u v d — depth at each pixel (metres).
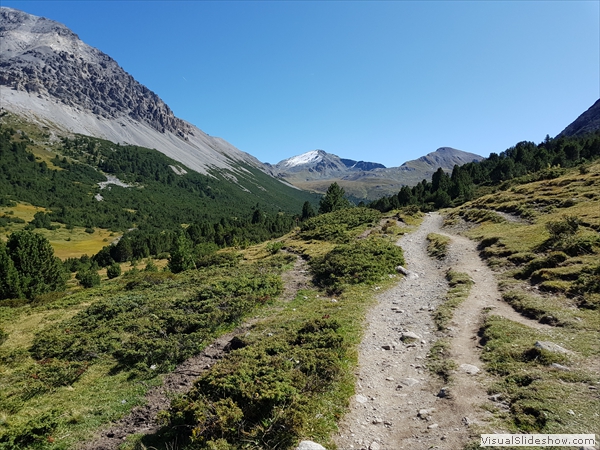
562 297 16.03
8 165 180.25
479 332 14.04
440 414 8.86
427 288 22.34
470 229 42.12
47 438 10.84
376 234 44.22
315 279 27.88
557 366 9.91
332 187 76.62
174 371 15.60
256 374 10.88
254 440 8.45
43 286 42.94
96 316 25.97
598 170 52.84
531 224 34.84
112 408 12.88
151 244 110.12
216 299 23.84
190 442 9.10
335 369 11.19
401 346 14.01
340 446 8.15
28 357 20.41
